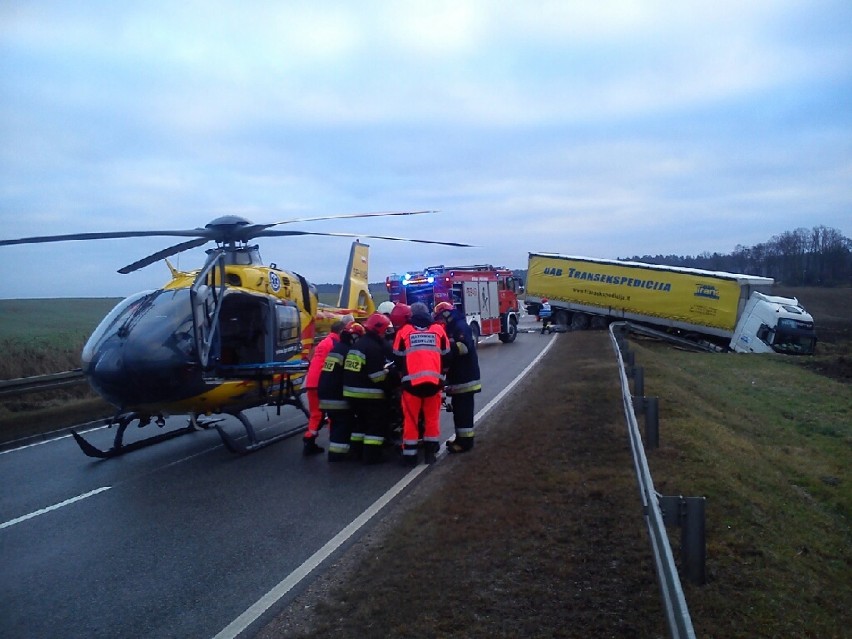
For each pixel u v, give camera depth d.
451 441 9.36
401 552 5.62
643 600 4.53
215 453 10.27
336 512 7.03
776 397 19.92
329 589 5.15
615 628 4.23
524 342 28.53
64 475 9.22
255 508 7.33
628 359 15.23
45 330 25.75
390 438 9.92
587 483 7.04
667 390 13.77
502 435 9.73
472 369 9.12
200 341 9.24
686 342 30.98
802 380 22.64
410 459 8.80
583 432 9.29
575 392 12.62
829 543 7.34
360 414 9.58
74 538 6.65
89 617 4.93
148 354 8.98
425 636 4.29
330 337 10.00
